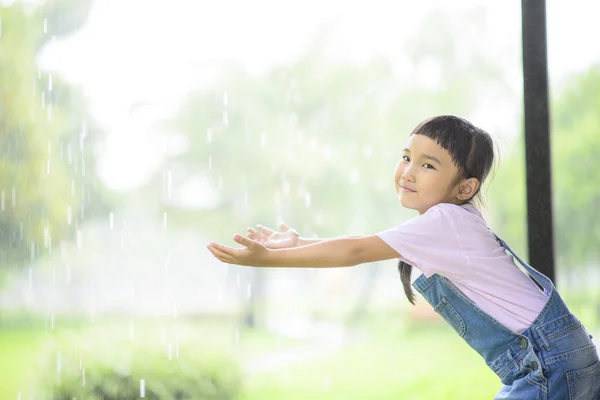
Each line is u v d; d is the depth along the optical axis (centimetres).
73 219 1381
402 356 1072
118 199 1581
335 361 1076
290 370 1006
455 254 169
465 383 774
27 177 1170
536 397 163
